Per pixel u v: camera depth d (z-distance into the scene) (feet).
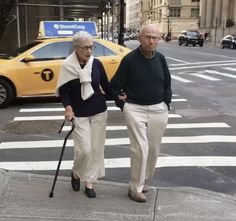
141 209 15.47
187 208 15.64
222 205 15.97
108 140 26.08
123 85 15.87
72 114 15.49
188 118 32.99
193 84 53.88
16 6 65.51
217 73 66.54
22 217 14.58
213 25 269.44
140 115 15.84
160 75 15.76
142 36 15.25
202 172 20.89
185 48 160.04
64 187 17.26
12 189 16.84
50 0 73.87
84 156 15.84
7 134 27.61
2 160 22.35
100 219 14.65
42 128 29.17
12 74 35.88
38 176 18.42
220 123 31.37
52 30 39.09
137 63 15.57
